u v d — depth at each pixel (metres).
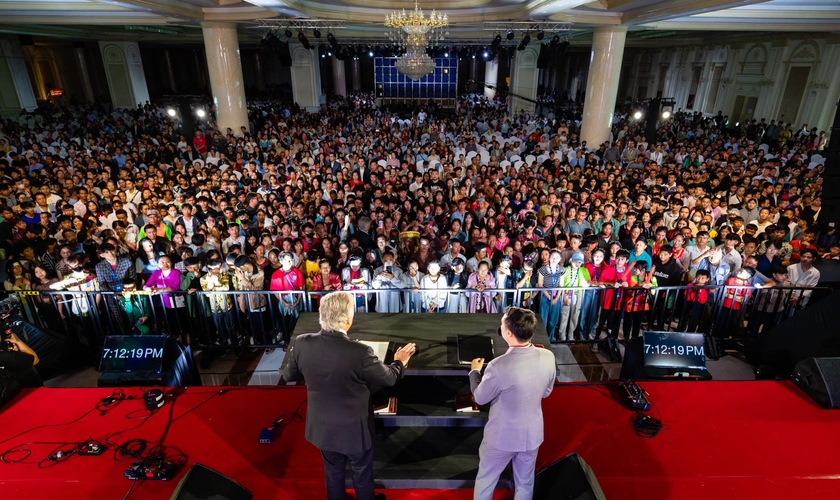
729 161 12.46
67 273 5.85
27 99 21.02
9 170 10.48
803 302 5.66
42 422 3.83
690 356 4.58
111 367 4.39
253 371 5.39
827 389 3.96
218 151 13.33
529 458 2.67
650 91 29.50
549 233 7.48
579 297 5.66
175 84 35.38
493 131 18.27
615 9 11.80
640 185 10.51
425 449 3.48
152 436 3.69
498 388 2.54
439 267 5.66
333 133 17.61
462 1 11.95
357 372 2.55
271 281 5.59
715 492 3.23
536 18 12.27
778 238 6.36
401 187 9.66
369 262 6.15
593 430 3.78
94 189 9.63
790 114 17.41
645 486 3.27
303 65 24.34
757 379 5.19
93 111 23.22
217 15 12.72
